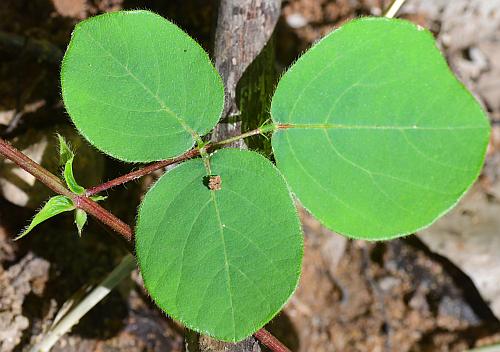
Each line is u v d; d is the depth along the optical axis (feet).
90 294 0.85
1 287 0.96
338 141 0.55
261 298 0.52
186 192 0.54
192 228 0.53
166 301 0.52
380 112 0.54
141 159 0.54
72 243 1.01
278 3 0.78
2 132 0.99
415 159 0.53
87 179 0.95
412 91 0.53
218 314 0.52
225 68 0.74
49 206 0.58
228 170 0.54
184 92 0.54
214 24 0.77
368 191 0.54
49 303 0.97
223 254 0.52
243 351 0.67
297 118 0.55
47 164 0.93
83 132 0.53
